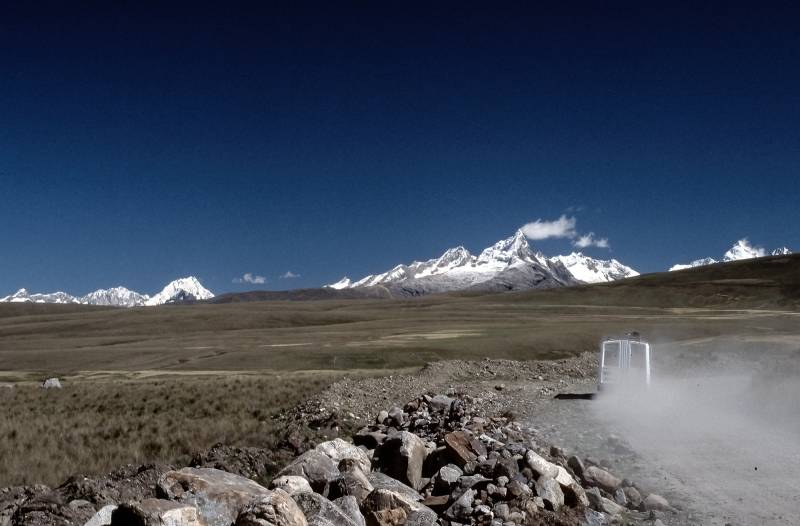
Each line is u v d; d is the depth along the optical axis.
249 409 26.67
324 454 12.93
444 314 185.38
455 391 28.17
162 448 18.78
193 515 8.94
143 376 59.97
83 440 19.97
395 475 13.55
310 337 112.00
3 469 16.02
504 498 11.22
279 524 8.74
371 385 31.91
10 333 163.62
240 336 124.44
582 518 10.55
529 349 77.06
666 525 10.74
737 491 12.53
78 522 10.54
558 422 20.95
